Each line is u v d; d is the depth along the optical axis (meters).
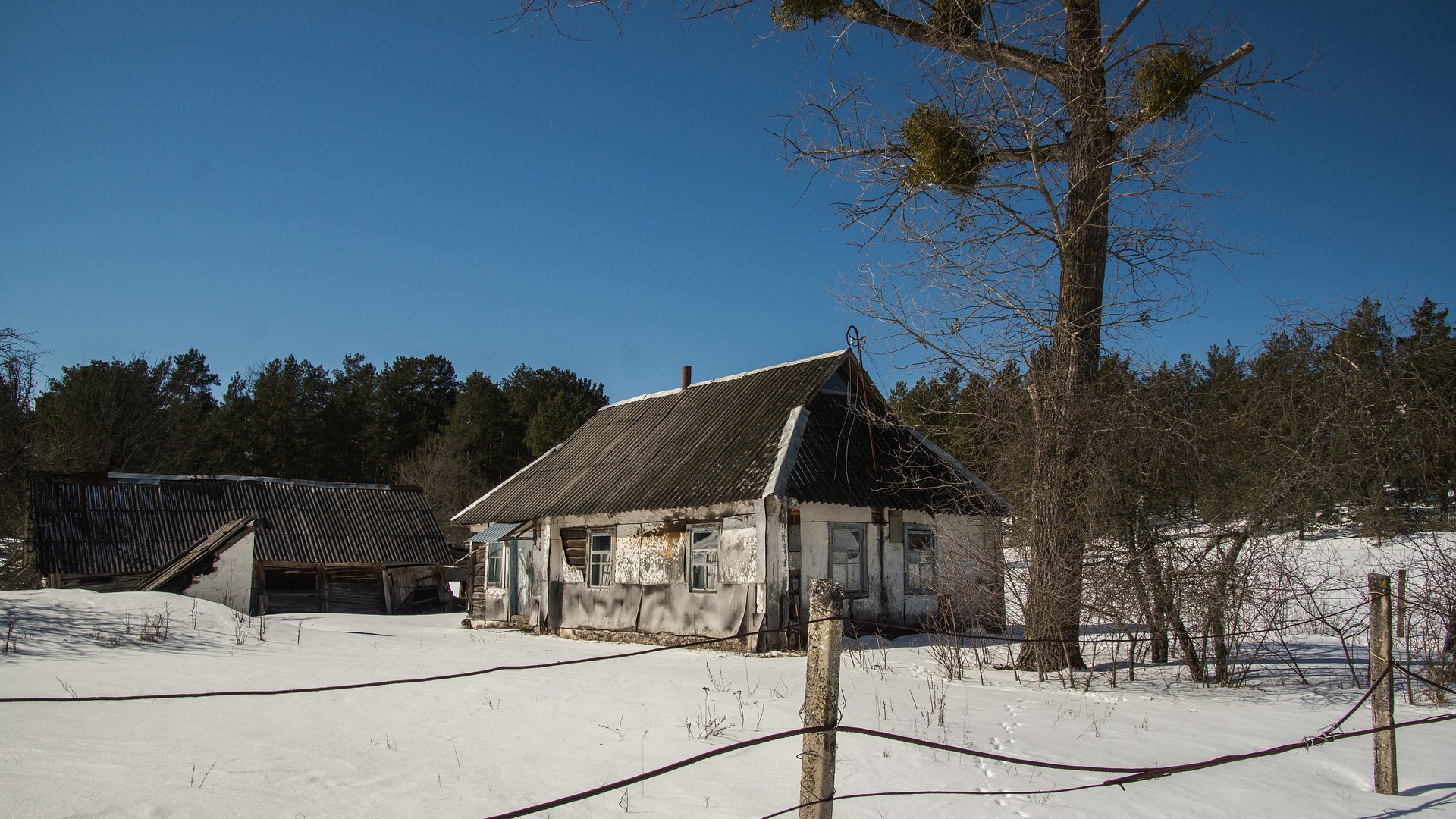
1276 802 6.40
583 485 21.67
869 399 20.84
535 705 8.98
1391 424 12.02
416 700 9.11
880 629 18.00
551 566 21.28
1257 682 11.76
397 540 30.59
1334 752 8.00
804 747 4.11
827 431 19.27
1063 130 13.05
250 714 8.09
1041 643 12.26
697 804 5.80
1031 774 6.76
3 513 31.20
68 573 24.91
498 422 57.97
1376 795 6.68
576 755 7.02
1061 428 12.27
